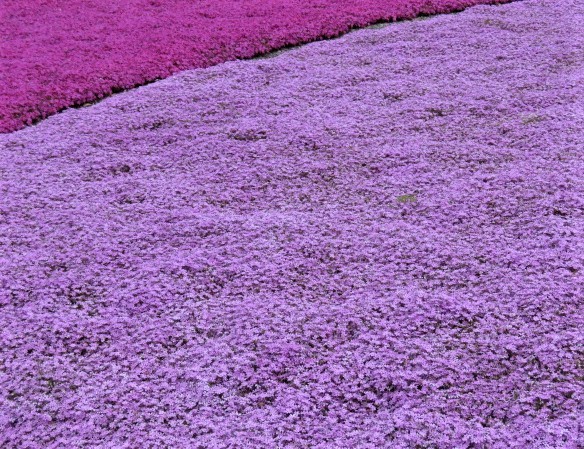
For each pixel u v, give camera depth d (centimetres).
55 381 512
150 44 1248
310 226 671
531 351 495
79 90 1052
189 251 647
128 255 644
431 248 618
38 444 457
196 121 918
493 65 1029
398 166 771
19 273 623
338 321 547
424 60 1078
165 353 532
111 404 487
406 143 816
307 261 622
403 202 700
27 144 879
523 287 555
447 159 771
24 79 1096
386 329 530
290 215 695
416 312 543
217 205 725
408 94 952
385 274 596
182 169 802
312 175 767
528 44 1103
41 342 546
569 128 798
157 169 805
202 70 1106
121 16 1464
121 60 1167
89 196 747
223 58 1185
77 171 798
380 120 877
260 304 573
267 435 453
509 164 741
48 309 585
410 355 508
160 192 748
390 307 555
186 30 1323
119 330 555
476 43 1134
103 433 462
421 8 1372
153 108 966
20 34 1369
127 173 802
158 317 573
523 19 1232
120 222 696
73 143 870
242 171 782
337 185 744
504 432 437
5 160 833
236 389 498
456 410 464
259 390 496
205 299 588
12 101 1012
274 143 836
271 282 600
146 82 1110
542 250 595
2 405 492
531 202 666
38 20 1467
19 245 666
